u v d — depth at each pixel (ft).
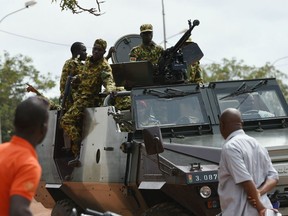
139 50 44.14
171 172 31.63
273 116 37.42
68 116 41.52
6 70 209.56
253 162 24.18
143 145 33.91
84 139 40.16
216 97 37.58
